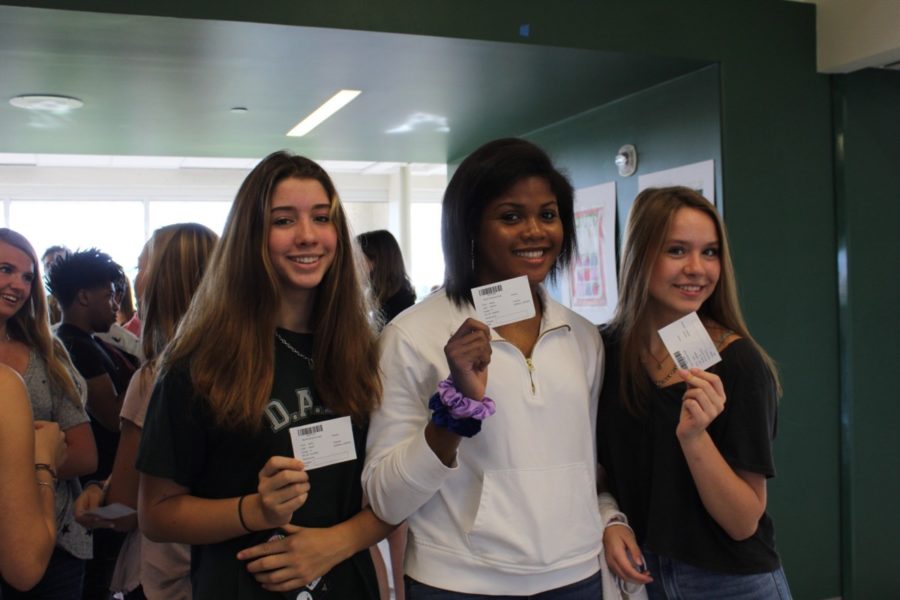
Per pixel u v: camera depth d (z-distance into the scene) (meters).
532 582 1.40
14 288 1.74
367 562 1.43
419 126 4.01
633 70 2.90
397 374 1.42
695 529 1.51
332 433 1.31
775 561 1.53
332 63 2.70
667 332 1.44
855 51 2.78
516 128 4.09
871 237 2.99
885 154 3.02
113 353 2.72
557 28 2.56
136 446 1.73
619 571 1.51
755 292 2.83
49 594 1.74
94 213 8.43
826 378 2.96
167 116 3.61
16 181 8.08
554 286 1.60
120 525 1.75
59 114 3.52
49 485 1.44
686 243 1.56
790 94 2.89
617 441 1.63
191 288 1.84
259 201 1.35
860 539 2.96
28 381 1.78
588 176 3.68
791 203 2.90
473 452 1.41
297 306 1.42
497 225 1.42
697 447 1.40
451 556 1.40
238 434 1.30
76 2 2.06
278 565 1.27
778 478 2.87
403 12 2.37
